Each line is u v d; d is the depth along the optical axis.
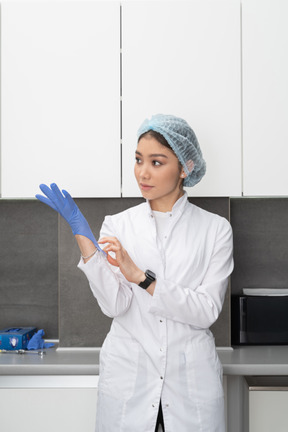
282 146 1.98
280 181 1.98
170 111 1.97
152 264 1.50
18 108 1.99
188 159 1.53
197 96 1.96
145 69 1.97
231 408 1.88
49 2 1.97
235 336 2.12
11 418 1.86
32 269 2.34
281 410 1.87
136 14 1.96
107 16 1.97
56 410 1.85
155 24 1.96
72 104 1.98
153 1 1.96
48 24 1.97
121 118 1.98
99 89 1.97
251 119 1.97
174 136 1.45
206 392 1.45
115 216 1.62
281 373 1.81
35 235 2.34
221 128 1.97
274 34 1.96
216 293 1.49
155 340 1.47
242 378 1.87
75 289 2.07
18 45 1.98
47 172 1.99
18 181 1.99
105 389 1.49
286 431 1.87
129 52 1.97
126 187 1.99
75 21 1.97
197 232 1.55
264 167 1.98
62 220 2.07
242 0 1.96
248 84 1.97
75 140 1.98
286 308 2.12
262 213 2.35
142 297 1.49
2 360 1.88
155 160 1.46
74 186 1.99
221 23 1.96
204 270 1.53
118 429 1.44
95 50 1.97
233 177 1.98
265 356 1.95
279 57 1.97
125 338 1.50
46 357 1.93
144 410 1.44
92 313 2.07
